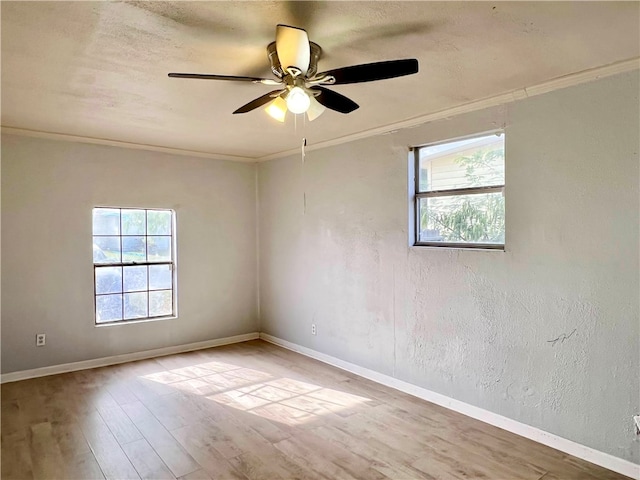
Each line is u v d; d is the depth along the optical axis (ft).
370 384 13.33
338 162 14.82
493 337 10.52
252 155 18.04
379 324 13.48
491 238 10.84
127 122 12.51
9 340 13.48
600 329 8.71
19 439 9.73
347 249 14.56
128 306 15.97
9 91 9.69
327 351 15.53
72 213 14.52
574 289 9.07
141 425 10.46
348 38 7.18
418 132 12.13
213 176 17.79
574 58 8.05
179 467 8.63
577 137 8.98
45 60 7.95
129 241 15.97
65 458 8.93
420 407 11.59
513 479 8.23
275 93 7.80
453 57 7.98
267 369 14.78
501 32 7.00
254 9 6.19
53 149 14.14
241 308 18.70
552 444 9.45
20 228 13.62
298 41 6.15
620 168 8.39
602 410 8.70
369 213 13.71
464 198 11.38
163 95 9.99
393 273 12.99
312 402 11.93
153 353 16.33
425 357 12.13
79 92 9.77
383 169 13.19
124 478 8.23
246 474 8.39
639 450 8.21
